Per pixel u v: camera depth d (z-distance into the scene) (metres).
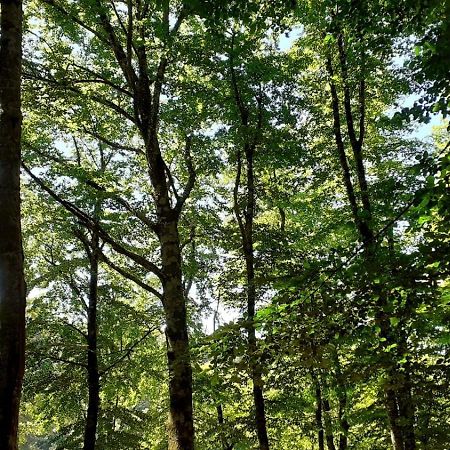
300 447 20.39
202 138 12.68
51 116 11.98
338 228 12.02
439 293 4.78
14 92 4.93
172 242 11.10
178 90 12.21
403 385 5.20
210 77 12.99
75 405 15.58
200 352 4.98
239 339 4.66
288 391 11.79
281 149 12.74
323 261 4.54
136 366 15.66
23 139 11.91
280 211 17.56
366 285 4.52
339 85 12.82
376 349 5.23
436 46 5.57
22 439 24.05
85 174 11.70
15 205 4.58
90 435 14.06
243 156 14.56
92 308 15.28
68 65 11.91
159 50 10.74
